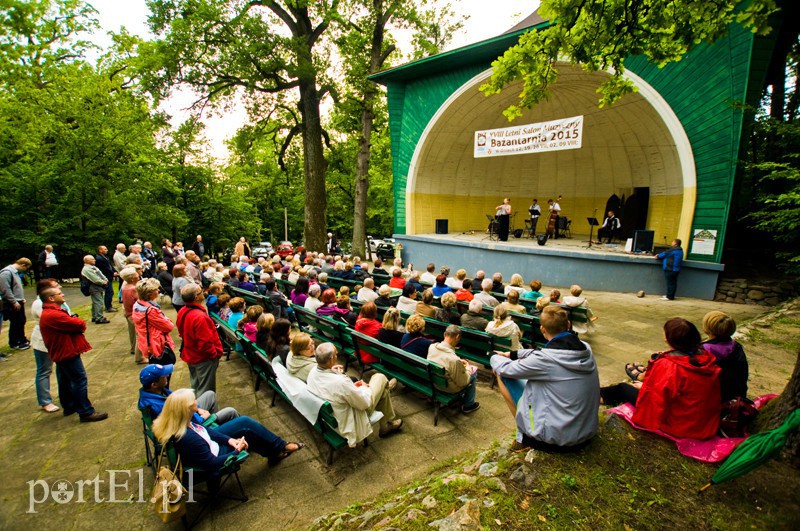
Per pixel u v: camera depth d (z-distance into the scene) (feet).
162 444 7.97
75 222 46.65
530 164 59.57
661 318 24.66
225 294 18.94
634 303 28.86
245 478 9.89
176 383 16.12
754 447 6.73
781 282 27.94
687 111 29.14
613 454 8.46
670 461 8.26
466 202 60.70
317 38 52.26
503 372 8.57
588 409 8.21
